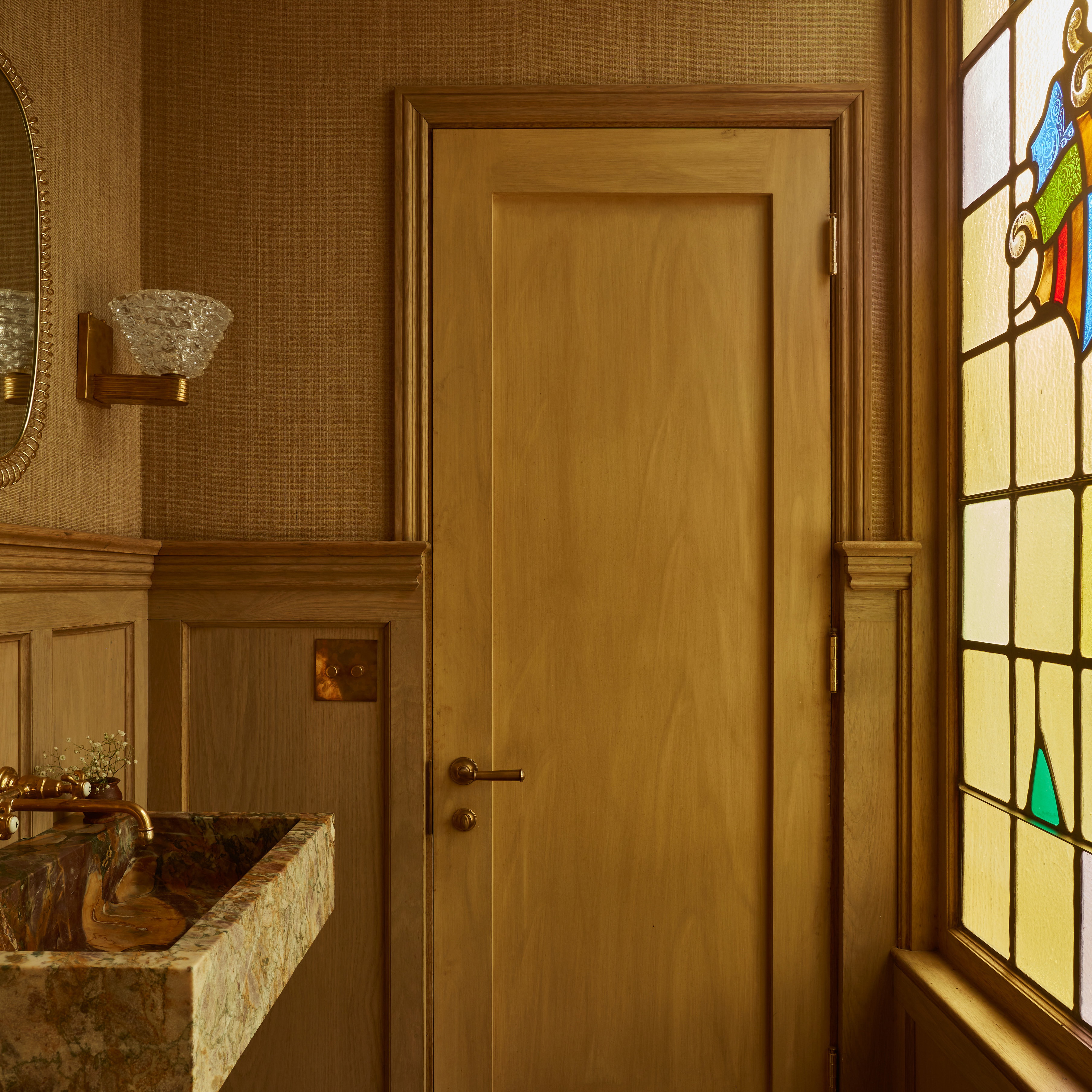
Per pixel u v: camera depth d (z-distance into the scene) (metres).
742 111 1.86
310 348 1.88
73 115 1.59
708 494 1.89
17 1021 0.77
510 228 1.89
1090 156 1.30
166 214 1.88
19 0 1.41
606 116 1.87
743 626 1.88
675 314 1.89
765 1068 1.86
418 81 1.89
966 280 1.74
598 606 1.88
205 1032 0.80
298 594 1.84
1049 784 1.40
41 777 1.22
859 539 1.85
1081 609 1.31
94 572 1.59
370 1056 1.83
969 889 1.70
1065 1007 1.35
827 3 1.87
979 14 1.69
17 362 1.38
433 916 1.85
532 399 1.88
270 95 1.89
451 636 1.86
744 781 1.88
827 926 1.85
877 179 1.87
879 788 1.82
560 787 1.87
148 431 1.88
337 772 1.84
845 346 1.86
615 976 1.86
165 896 1.28
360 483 1.88
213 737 1.85
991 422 1.62
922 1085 1.67
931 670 1.81
